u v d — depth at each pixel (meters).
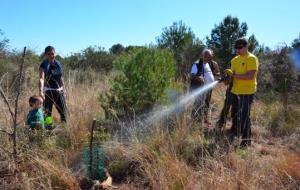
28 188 4.91
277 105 9.30
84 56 16.86
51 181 5.12
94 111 7.57
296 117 8.55
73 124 6.46
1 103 6.93
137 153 5.75
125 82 7.21
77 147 5.89
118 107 7.20
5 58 11.34
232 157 5.71
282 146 6.93
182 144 6.11
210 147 6.16
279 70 10.81
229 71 7.05
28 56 10.94
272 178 5.18
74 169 5.48
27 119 6.22
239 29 15.26
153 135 6.16
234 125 7.08
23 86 8.45
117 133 6.49
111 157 5.82
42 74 7.14
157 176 5.18
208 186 4.90
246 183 4.94
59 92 7.29
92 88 9.11
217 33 15.30
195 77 7.94
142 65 7.21
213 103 9.23
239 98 6.86
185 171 5.24
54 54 7.26
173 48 14.56
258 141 7.24
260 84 10.84
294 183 5.14
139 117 6.89
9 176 5.16
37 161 5.29
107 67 16.67
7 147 5.54
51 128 6.57
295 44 11.69
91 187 5.19
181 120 6.77
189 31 14.84
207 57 8.01
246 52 6.81
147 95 7.21
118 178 5.53
